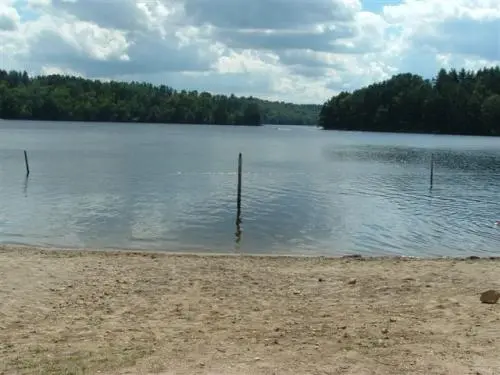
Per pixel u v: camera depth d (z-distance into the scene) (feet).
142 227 83.20
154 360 26.02
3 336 29.89
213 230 82.48
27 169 156.56
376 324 32.58
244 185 140.87
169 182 144.56
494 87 565.12
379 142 410.72
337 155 272.10
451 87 560.61
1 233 76.79
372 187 143.43
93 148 278.67
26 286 41.06
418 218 96.53
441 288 41.93
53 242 71.77
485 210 106.83
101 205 103.50
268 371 24.53
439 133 549.54
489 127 517.14
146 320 33.50
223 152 277.03
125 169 178.91
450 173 187.21
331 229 85.10
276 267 51.06
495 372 24.32
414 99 571.28
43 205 102.58
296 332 30.99
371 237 79.77
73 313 34.83
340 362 25.80
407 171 192.44
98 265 49.90
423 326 32.04
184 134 495.41
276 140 431.02
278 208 104.68
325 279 45.57
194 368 24.90
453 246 74.33
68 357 26.43
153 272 47.52
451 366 25.13
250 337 30.01
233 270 49.16
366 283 43.98
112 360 26.00
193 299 38.78
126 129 562.25
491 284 43.14
